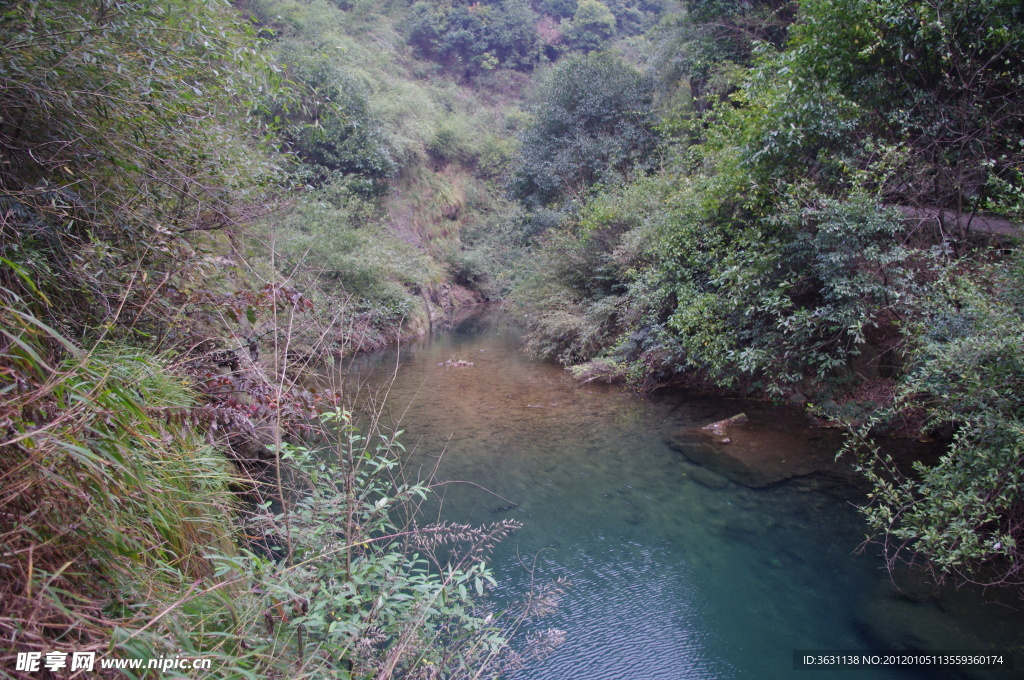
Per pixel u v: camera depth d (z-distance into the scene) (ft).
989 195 19.03
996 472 10.45
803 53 21.15
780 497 15.48
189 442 8.42
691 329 26.35
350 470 7.33
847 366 22.06
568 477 17.30
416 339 47.19
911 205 20.79
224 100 12.73
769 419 22.00
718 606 11.00
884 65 21.15
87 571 4.76
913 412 18.22
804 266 21.52
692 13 45.68
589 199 47.37
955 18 19.03
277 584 5.71
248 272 12.23
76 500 4.63
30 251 7.43
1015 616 10.12
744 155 23.07
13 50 7.79
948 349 12.28
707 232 26.71
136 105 9.56
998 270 13.57
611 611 10.91
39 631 3.75
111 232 9.52
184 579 6.08
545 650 8.66
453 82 96.48
